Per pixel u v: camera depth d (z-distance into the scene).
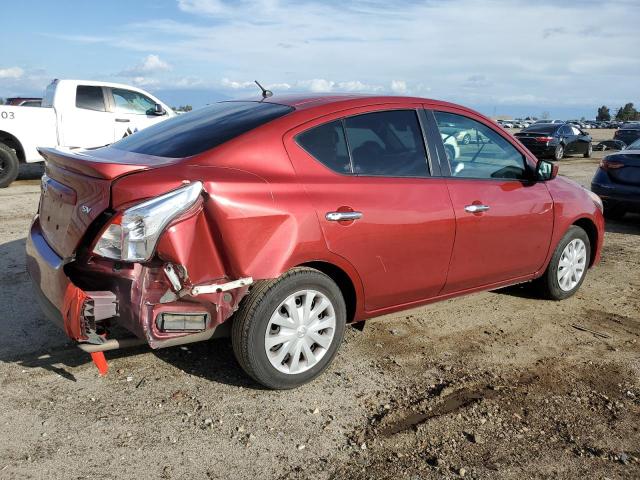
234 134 3.42
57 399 3.30
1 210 8.38
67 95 11.51
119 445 2.92
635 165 8.57
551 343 4.42
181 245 2.95
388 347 4.21
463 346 4.29
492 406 3.46
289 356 3.45
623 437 3.21
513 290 5.59
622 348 4.38
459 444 3.07
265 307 3.25
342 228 3.45
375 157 3.78
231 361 3.84
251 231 3.11
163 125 4.07
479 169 4.38
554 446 3.10
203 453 2.90
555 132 21.45
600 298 5.49
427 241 3.90
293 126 3.50
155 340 3.02
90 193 3.04
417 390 3.62
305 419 3.24
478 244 4.25
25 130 11.03
